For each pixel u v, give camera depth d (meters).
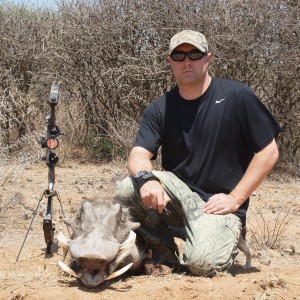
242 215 3.21
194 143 3.20
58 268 3.31
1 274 3.16
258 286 2.88
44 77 7.88
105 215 2.86
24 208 5.02
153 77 7.06
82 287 2.84
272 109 7.20
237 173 3.24
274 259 3.81
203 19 6.71
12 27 7.86
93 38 7.32
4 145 7.06
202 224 3.07
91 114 7.82
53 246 3.96
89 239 2.70
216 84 3.21
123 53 7.12
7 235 4.27
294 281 3.04
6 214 4.82
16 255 3.74
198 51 3.12
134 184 3.17
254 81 7.07
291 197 5.92
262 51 6.88
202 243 3.04
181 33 3.17
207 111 3.18
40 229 4.46
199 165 3.21
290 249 4.07
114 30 7.24
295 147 7.38
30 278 3.05
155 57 7.04
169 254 3.31
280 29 6.82
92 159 7.59
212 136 3.18
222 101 3.18
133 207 3.18
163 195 3.00
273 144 3.19
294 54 6.84
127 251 2.80
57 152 7.41
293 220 4.94
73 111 7.93
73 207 5.03
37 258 3.66
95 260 2.63
